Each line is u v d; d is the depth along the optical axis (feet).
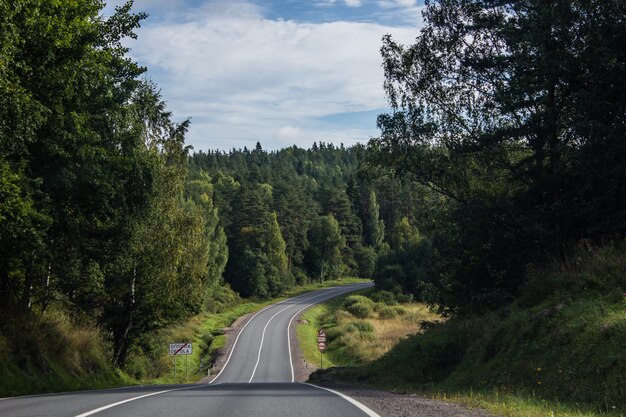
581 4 61.82
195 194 322.75
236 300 336.70
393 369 74.90
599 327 39.27
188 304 114.73
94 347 86.79
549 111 67.46
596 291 47.14
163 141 103.81
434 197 92.63
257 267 364.17
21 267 72.49
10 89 45.21
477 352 56.65
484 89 81.05
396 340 196.24
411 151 83.25
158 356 144.77
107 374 84.12
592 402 33.45
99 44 68.69
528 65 68.64
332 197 496.64
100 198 64.18
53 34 53.01
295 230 437.17
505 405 31.91
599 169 60.03
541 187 69.51
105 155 62.64
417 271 324.60
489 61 78.43
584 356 38.27
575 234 66.64
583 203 63.00
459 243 82.48
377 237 506.89
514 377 44.83
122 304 108.27
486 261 76.89
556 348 42.47
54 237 66.28
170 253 102.06
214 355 193.26
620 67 58.34
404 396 42.09
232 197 455.22
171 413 26.40
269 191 474.49
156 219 99.76
